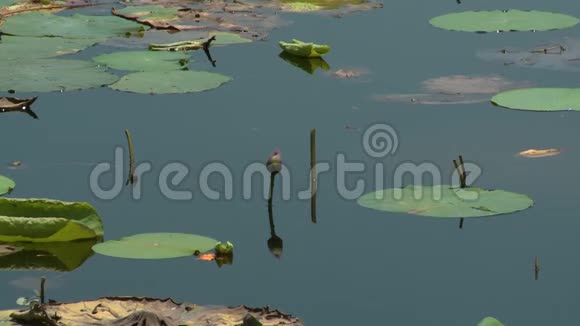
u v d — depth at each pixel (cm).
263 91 3164
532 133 2783
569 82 3244
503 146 2695
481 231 2258
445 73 3325
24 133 2808
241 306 1800
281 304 1953
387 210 2325
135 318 1730
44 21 3834
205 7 4162
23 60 3372
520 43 3656
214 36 3591
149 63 3400
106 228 2273
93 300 1841
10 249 2170
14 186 2442
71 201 2389
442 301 1973
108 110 2984
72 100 3058
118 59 3419
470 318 1903
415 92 3138
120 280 2039
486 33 3797
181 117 2934
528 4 4259
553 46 3616
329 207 2391
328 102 3058
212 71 3366
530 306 1952
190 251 2150
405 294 2000
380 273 2086
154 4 4200
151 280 2039
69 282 2027
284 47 3544
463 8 4194
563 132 2792
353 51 3594
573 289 2011
